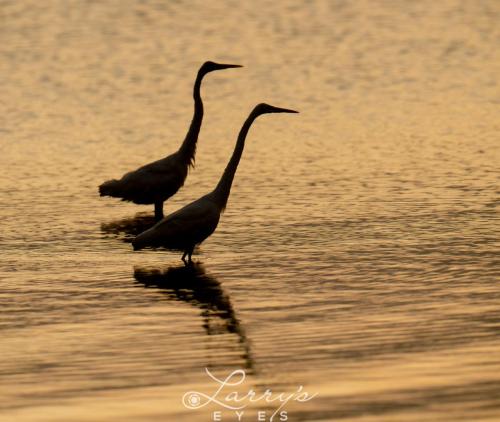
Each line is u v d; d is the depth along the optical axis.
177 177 19.48
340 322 13.64
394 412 10.93
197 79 19.61
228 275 15.87
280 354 12.62
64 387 11.79
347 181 21.61
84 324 13.91
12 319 14.14
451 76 32.62
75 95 30.44
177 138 25.92
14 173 22.77
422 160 23.28
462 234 17.59
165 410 11.19
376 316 13.82
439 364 12.09
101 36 38.69
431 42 37.59
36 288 15.45
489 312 13.84
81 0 45.72
